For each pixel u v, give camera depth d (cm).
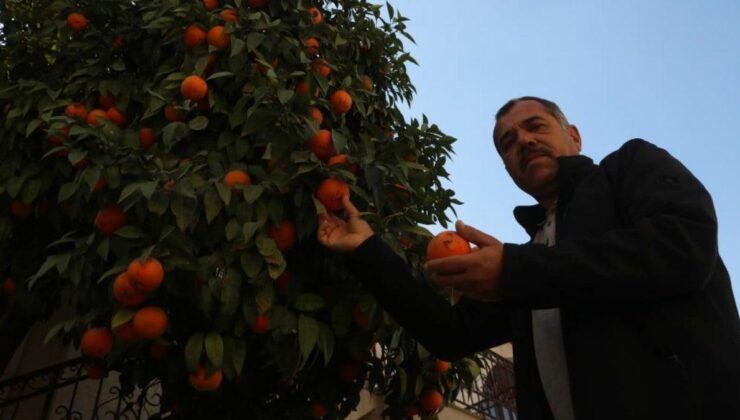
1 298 296
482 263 106
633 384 100
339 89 308
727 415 93
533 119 180
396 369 285
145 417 494
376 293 167
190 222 214
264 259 219
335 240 176
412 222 245
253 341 256
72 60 319
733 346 102
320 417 286
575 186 146
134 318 204
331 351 221
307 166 231
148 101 282
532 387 139
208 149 261
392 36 374
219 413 280
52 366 455
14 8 380
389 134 335
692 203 108
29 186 266
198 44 281
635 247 101
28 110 279
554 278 102
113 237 222
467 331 170
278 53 287
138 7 320
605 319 110
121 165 228
